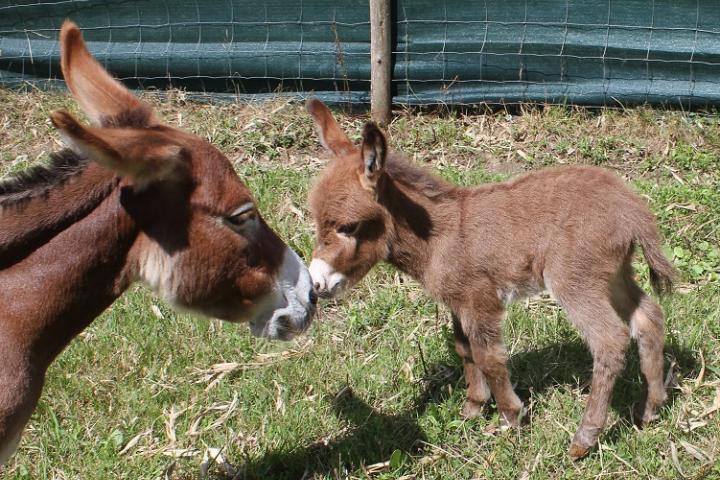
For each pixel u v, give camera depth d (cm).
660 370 271
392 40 413
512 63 409
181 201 209
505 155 393
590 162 386
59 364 300
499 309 271
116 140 195
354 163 273
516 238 267
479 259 268
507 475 260
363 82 424
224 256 213
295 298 227
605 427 272
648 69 401
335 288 275
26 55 447
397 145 399
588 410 263
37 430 279
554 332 305
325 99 427
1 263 210
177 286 213
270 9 424
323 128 283
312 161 397
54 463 270
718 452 261
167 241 211
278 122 414
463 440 275
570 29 401
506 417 273
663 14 393
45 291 209
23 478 265
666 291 278
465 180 369
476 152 395
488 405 287
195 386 295
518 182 273
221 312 223
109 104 213
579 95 408
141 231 211
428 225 271
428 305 322
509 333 306
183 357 304
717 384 282
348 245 272
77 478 266
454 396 287
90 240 209
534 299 322
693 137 390
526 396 288
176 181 208
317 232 277
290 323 227
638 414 274
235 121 419
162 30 436
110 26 440
